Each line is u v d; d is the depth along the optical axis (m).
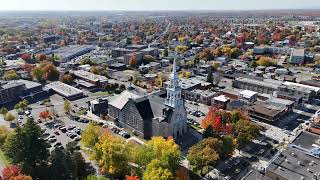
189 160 131.75
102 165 130.00
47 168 124.81
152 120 161.62
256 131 151.50
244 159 144.62
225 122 167.75
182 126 166.62
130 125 173.00
